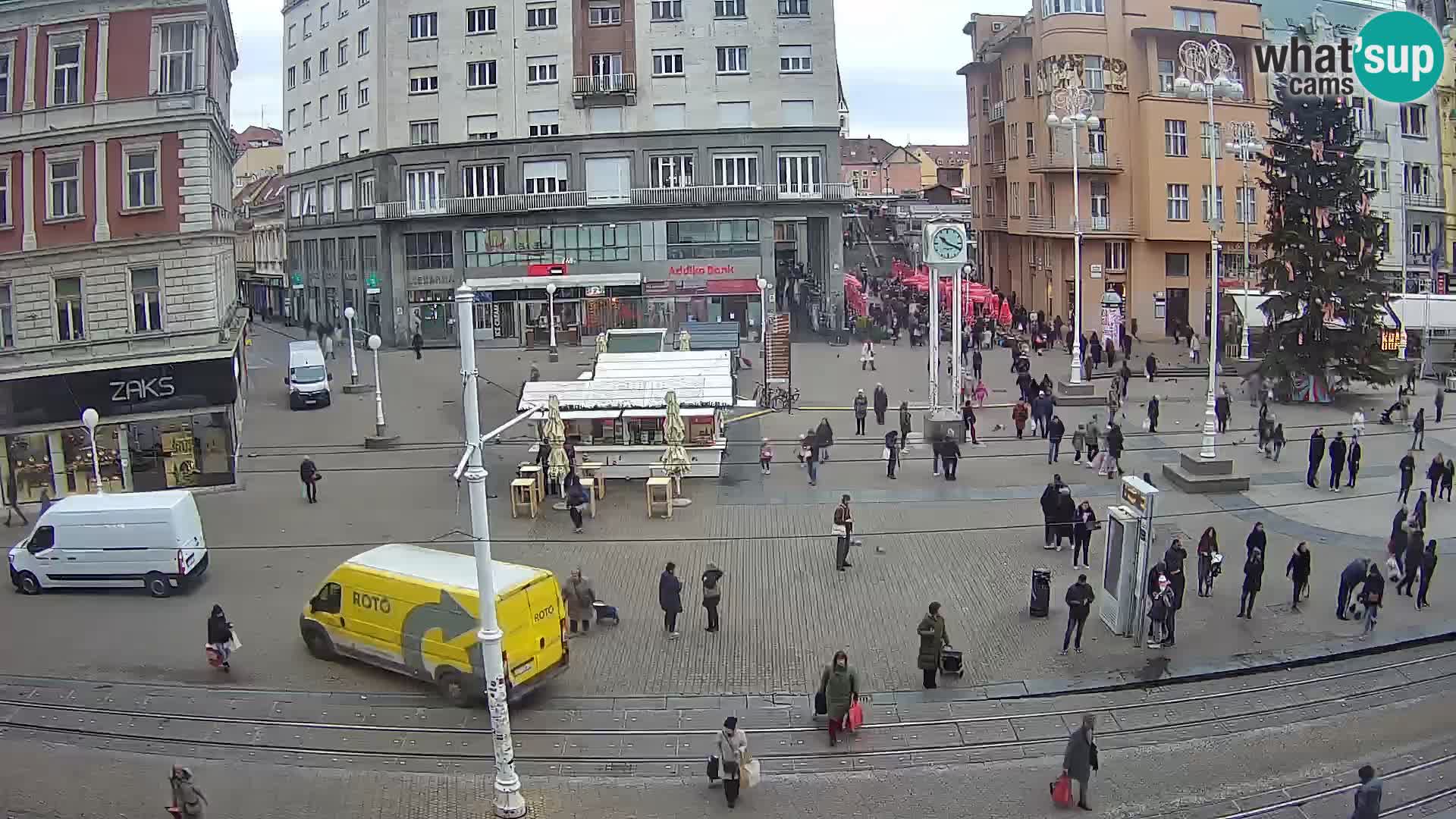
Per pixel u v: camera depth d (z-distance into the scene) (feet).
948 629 75.31
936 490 107.55
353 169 240.94
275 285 316.81
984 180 268.00
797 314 240.94
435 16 222.48
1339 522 96.78
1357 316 148.46
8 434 110.63
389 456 127.24
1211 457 106.11
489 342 221.25
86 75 122.42
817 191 217.77
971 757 59.47
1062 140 216.74
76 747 60.29
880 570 86.33
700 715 64.23
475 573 66.13
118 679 68.49
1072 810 53.78
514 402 156.04
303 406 154.92
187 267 123.65
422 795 55.57
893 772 57.67
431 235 222.89
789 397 143.74
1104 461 111.96
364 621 68.64
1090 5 216.13
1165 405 146.51
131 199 123.34
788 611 78.64
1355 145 151.64
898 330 215.31
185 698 65.92
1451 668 69.56
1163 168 215.72
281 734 61.87
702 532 96.12
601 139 216.74
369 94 234.17
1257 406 145.28
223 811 53.78
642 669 69.97
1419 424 118.52
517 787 53.21
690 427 112.47
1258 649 71.56
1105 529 95.30
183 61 123.13
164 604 81.76
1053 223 220.43
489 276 220.84
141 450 113.09
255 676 68.80
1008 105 243.81
